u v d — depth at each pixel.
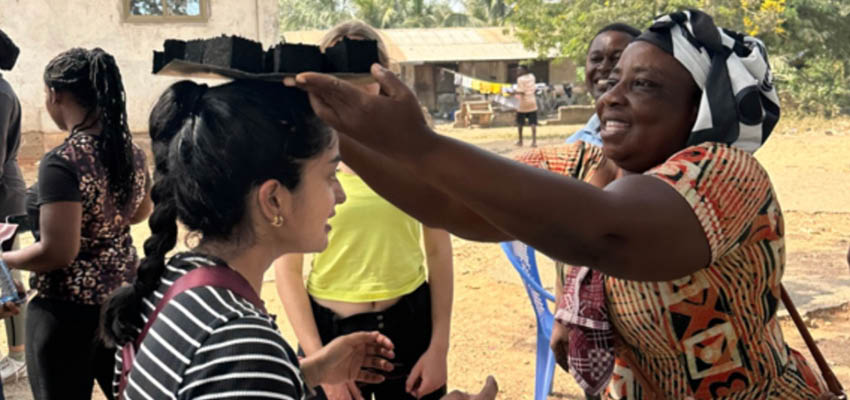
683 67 1.58
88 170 2.87
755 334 1.65
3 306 2.83
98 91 2.88
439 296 2.89
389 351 1.95
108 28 13.67
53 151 2.86
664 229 1.32
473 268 7.07
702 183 1.40
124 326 1.39
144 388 1.30
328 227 1.53
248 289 1.38
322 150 1.42
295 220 1.43
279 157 1.36
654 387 1.79
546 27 21.95
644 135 1.61
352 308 2.79
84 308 2.95
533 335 5.41
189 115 1.39
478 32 35.75
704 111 1.54
